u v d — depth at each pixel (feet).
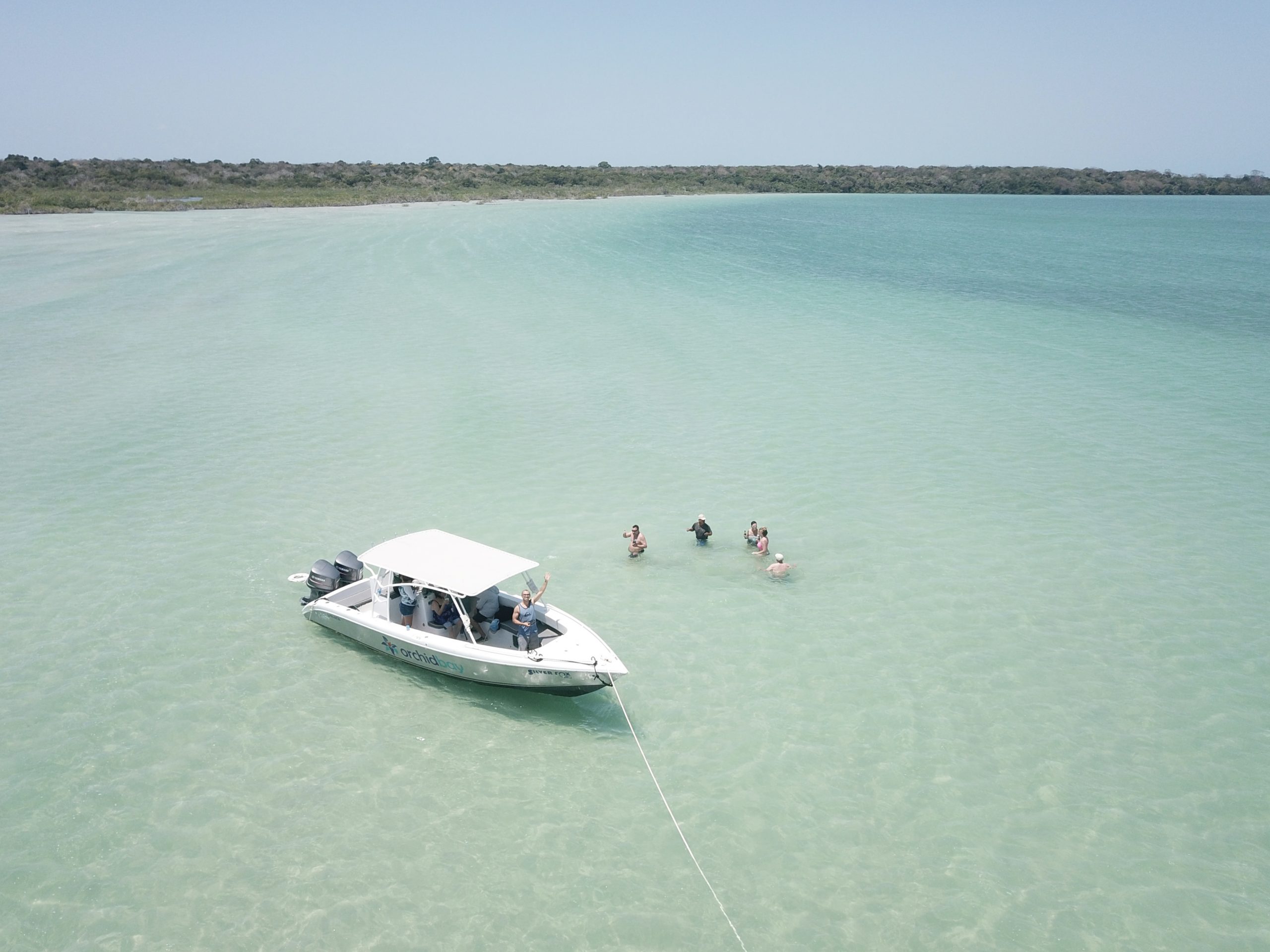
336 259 213.05
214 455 85.05
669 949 33.55
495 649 47.93
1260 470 82.58
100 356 121.39
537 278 190.70
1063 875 37.11
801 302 166.91
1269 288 191.72
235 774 42.34
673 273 202.39
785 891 36.32
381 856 37.68
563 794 41.73
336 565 56.65
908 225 372.58
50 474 79.61
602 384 110.01
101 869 36.58
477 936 33.88
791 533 69.62
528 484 78.64
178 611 57.06
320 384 109.09
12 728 45.16
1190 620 57.06
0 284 176.04
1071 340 136.87
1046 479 80.48
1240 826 39.78
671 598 59.82
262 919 34.35
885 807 40.98
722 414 99.09
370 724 46.57
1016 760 44.09
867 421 96.63
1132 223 414.00
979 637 55.21
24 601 57.72
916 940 34.09
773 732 46.24
